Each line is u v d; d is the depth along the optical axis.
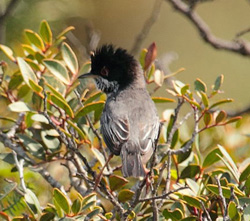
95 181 9.45
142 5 21.86
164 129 11.94
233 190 8.41
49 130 10.62
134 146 11.09
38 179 11.42
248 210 8.47
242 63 22.55
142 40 15.35
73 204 8.67
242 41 16.64
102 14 21.67
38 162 11.53
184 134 12.49
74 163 10.46
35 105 10.54
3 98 11.99
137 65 12.48
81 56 15.14
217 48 16.67
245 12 23.19
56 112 11.01
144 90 12.20
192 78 22.69
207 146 12.57
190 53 22.83
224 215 8.14
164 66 15.59
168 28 23.11
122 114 11.48
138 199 8.65
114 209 9.24
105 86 12.47
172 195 9.51
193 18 16.61
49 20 14.87
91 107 10.09
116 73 12.40
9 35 14.35
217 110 11.69
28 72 10.32
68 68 11.73
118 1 21.73
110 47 12.65
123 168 10.62
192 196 9.02
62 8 15.03
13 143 11.03
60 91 11.16
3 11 14.06
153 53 12.34
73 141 9.83
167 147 10.27
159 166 10.78
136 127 11.34
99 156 10.11
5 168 11.43
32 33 11.73
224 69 22.44
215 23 23.39
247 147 12.47
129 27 21.77
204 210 8.62
